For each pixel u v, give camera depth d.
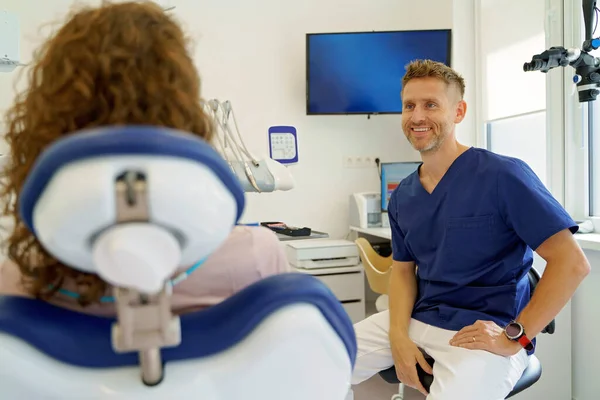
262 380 0.50
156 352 0.46
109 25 0.53
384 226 3.33
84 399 0.47
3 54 1.81
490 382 1.35
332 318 0.51
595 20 2.30
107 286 0.54
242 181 1.85
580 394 2.29
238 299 0.52
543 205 1.40
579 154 2.41
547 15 2.51
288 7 3.45
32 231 0.45
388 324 1.69
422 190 1.64
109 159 0.36
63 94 0.52
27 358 0.46
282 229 2.59
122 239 0.37
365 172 3.66
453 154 1.61
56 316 0.49
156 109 0.52
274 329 0.48
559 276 1.34
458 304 1.56
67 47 0.53
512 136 3.05
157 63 0.53
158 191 0.37
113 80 0.52
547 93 2.52
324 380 0.51
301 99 3.50
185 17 3.27
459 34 3.31
